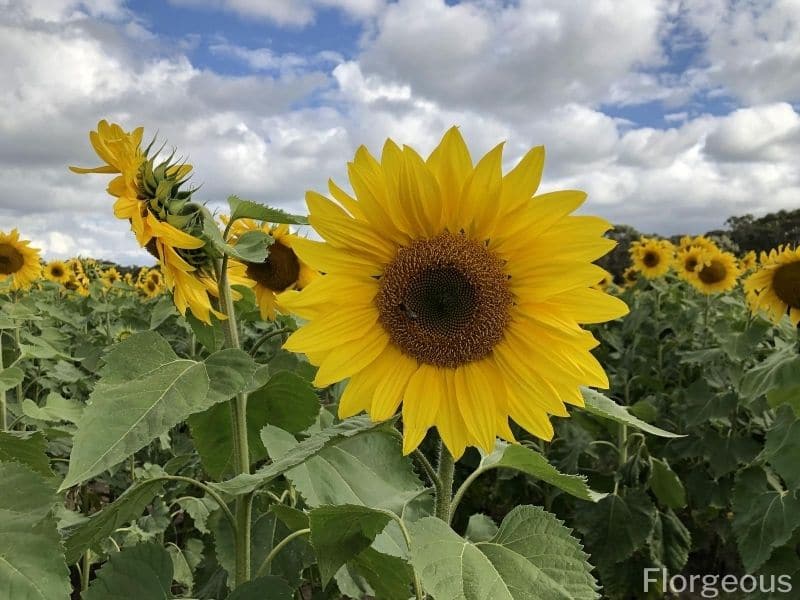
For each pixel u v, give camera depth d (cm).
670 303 253
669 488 119
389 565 54
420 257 51
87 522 49
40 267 188
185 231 55
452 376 52
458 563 39
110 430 43
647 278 270
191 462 113
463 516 138
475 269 51
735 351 135
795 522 98
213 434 66
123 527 92
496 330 51
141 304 291
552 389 50
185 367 48
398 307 51
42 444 60
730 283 220
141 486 49
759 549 101
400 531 59
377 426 50
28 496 39
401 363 52
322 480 56
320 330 51
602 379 49
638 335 208
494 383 52
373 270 52
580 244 49
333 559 52
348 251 51
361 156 51
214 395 46
